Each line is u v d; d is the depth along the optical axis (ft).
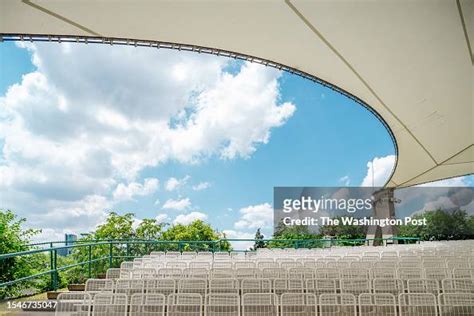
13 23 41.63
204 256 45.50
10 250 63.05
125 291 28.76
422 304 23.76
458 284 29.14
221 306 23.99
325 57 55.98
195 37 50.06
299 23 47.29
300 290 29.71
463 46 49.44
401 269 34.83
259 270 33.32
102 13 42.47
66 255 43.75
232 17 45.80
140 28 46.62
